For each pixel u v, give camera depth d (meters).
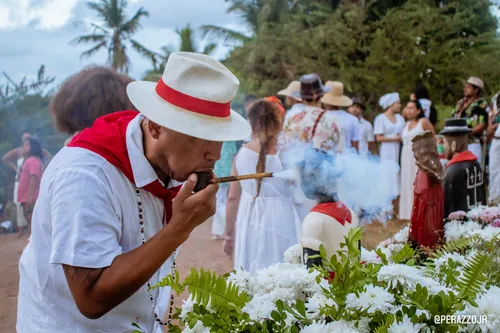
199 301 1.72
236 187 4.35
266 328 1.70
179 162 1.74
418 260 2.74
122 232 1.84
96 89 2.88
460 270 2.08
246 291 1.98
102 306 1.67
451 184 3.47
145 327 2.01
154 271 1.67
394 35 16.28
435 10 16.36
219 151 1.77
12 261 7.39
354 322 1.66
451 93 16.14
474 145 7.71
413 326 1.60
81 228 1.66
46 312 1.87
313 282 1.86
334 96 7.57
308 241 2.32
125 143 1.82
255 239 3.96
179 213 1.66
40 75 13.63
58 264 1.79
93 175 1.73
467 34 17.55
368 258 2.25
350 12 17.06
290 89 6.95
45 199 1.81
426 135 3.06
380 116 8.88
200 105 1.69
